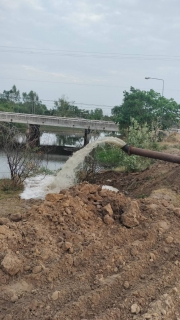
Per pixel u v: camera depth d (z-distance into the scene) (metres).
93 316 3.83
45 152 21.86
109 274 4.70
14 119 31.66
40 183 11.67
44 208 6.20
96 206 6.67
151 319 3.74
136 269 4.75
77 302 3.96
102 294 4.19
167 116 25.22
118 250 5.18
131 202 6.42
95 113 52.25
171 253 5.26
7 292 4.17
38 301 3.99
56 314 3.77
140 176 12.38
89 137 25.94
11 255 4.73
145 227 6.02
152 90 26.42
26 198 9.80
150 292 4.26
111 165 16.34
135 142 14.84
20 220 6.16
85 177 12.02
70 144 34.56
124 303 4.02
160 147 15.95
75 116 52.38
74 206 6.32
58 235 5.60
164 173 11.47
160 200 7.48
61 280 4.54
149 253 5.18
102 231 5.89
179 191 9.36
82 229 5.81
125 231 5.83
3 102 59.19
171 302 4.05
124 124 25.53
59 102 54.12
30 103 58.78
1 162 18.16
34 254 4.94
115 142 9.80
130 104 25.34
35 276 4.47
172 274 4.68
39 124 31.98
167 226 6.05
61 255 5.04
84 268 4.77
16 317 3.74
